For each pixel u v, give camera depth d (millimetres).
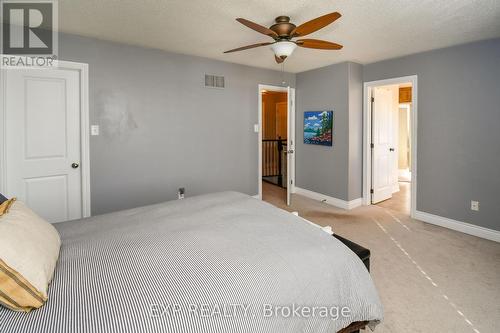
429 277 2336
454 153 3396
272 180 6793
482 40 3111
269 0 2234
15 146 2852
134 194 3549
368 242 3057
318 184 4809
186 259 1257
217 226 1672
